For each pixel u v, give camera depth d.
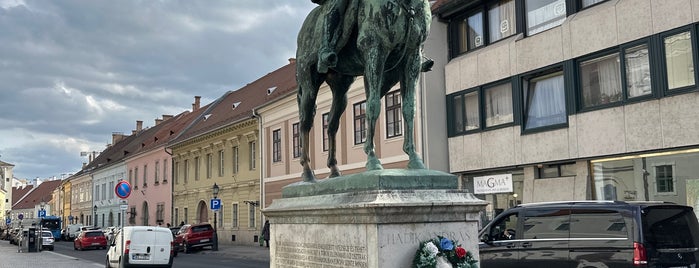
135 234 21.23
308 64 6.07
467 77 21.44
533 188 18.88
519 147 19.38
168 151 50.38
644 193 15.91
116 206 64.19
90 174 74.25
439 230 4.84
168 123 63.59
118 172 64.75
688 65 14.91
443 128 22.19
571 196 17.61
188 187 46.69
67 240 61.50
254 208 36.16
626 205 9.64
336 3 5.57
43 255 33.69
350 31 5.51
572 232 10.23
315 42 5.96
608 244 9.66
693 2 14.76
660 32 15.48
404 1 5.18
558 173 18.48
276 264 6.15
